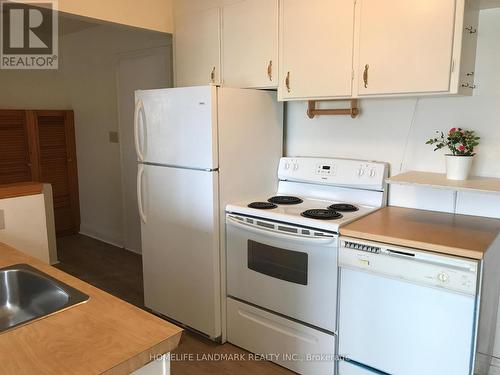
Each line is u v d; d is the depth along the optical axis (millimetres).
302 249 2133
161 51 3537
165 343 989
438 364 1782
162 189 2660
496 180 2018
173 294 2736
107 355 922
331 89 2248
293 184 2775
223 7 2697
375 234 1874
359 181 2469
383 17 2012
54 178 4766
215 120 2322
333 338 2086
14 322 1356
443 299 1726
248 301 2445
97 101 4410
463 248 1655
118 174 4320
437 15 1859
